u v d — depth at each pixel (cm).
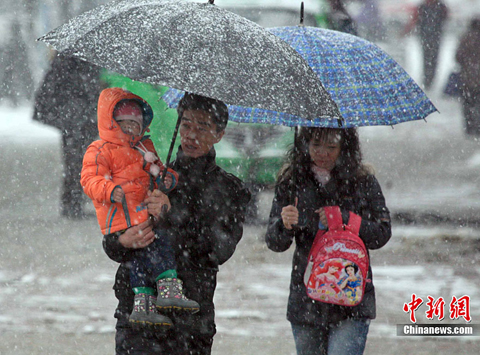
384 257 3384
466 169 5722
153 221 1460
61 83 3772
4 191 4981
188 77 1330
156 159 1499
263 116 1795
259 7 4147
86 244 3603
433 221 4056
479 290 2916
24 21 9862
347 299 1656
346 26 4169
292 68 1421
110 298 2827
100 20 1409
